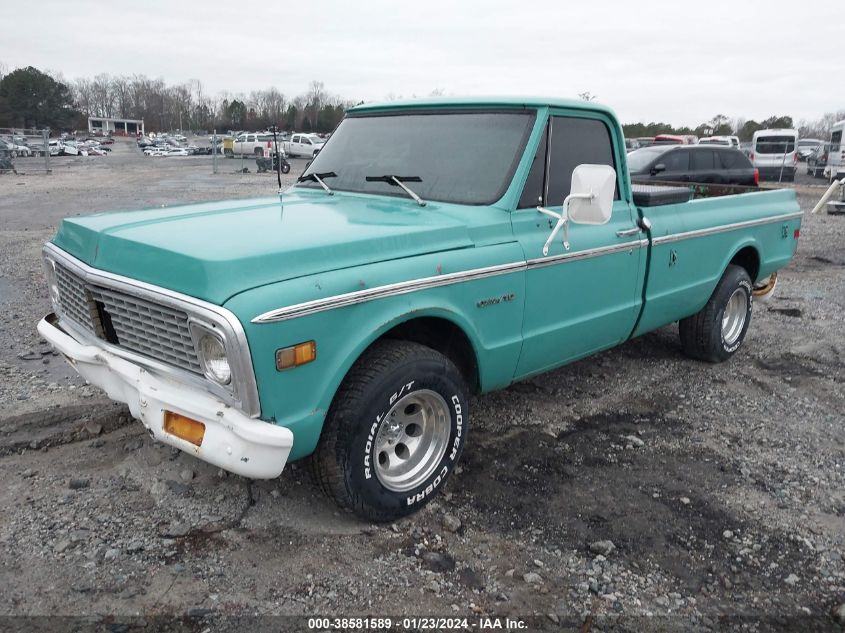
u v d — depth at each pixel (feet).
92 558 10.02
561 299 13.53
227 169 111.86
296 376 9.31
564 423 15.38
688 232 16.60
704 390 17.56
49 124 338.34
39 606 9.07
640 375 18.51
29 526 10.68
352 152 14.85
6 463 12.58
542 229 13.04
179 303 8.97
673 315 17.24
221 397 9.13
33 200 57.06
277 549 10.46
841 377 18.76
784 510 12.16
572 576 10.23
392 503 11.02
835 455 14.28
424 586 9.86
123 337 10.44
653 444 14.52
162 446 13.14
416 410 11.60
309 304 9.24
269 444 8.96
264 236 10.09
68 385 16.10
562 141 13.57
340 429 10.17
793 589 10.15
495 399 16.53
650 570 10.44
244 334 8.64
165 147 212.23
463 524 11.40
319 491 11.94
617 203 15.05
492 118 13.48
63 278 11.63
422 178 13.38
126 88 456.86
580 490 12.57
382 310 10.26
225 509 11.34
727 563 10.66
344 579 9.89
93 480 12.04
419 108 14.53
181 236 10.07
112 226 10.89
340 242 10.09
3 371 16.89
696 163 47.93
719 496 12.51
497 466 13.33
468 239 11.79
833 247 40.40
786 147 98.02
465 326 11.64
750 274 20.52
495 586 9.94
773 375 18.85
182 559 10.12
